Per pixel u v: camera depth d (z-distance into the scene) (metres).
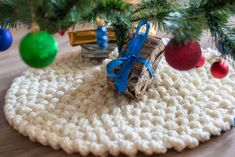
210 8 0.62
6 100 0.79
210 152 0.68
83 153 0.66
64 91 0.81
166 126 0.70
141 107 0.76
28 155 0.69
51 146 0.70
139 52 0.73
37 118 0.73
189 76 0.83
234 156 0.67
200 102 0.76
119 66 0.74
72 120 0.72
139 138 0.67
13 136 0.73
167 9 0.67
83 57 0.96
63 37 1.09
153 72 0.77
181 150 0.67
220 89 0.80
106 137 0.68
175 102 0.76
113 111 0.75
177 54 0.57
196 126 0.70
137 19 0.72
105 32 0.59
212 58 0.89
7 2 0.67
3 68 0.95
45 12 0.56
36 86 0.84
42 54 0.54
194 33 0.57
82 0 0.57
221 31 0.65
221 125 0.71
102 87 0.82
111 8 0.62
